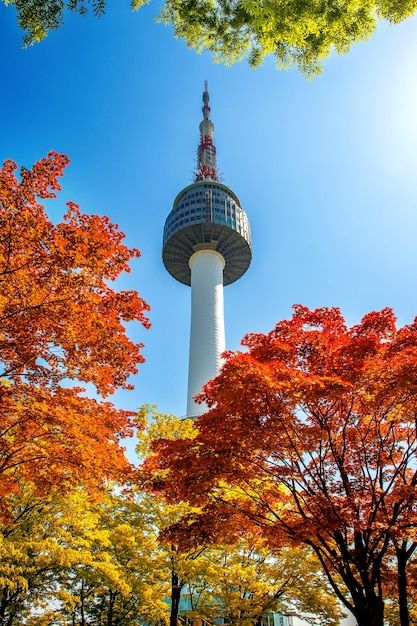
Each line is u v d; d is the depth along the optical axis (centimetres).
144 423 2178
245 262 9300
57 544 1606
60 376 1241
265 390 1179
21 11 696
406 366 1095
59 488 1444
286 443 1288
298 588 2173
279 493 1506
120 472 1375
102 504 2077
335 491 1370
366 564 1202
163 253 9150
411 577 1459
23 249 1093
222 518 1390
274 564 2228
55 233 1086
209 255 8825
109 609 2225
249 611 2095
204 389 1456
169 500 1460
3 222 1068
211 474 1266
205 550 2091
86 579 1914
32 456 1311
